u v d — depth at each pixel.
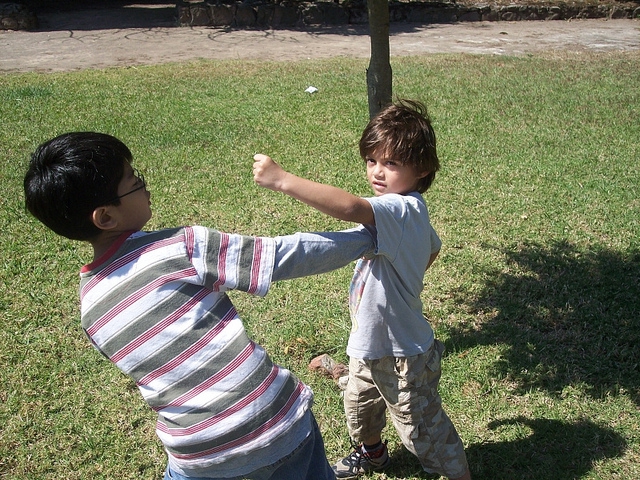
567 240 4.86
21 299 4.02
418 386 2.30
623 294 4.09
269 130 7.51
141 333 1.67
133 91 9.47
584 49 14.57
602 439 2.92
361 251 1.98
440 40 15.39
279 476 1.83
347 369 3.39
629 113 8.70
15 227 4.96
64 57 12.98
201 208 5.33
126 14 18.52
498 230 5.02
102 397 3.21
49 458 2.84
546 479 2.71
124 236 1.74
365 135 2.23
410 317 2.25
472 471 2.77
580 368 3.42
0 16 15.96
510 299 4.07
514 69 11.70
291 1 17.27
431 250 2.39
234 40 14.98
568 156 6.85
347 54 13.55
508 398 3.21
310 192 1.80
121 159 1.72
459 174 6.23
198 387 1.69
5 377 3.32
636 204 5.56
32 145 6.88
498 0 19.25
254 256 1.73
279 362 3.50
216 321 1.72
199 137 7.19
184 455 1.74
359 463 2.76
